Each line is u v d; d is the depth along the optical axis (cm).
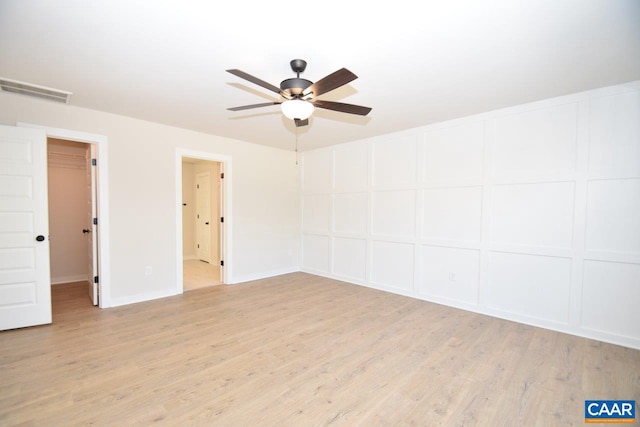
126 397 193
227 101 311
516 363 238
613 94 268
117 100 309
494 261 340
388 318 334
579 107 284
